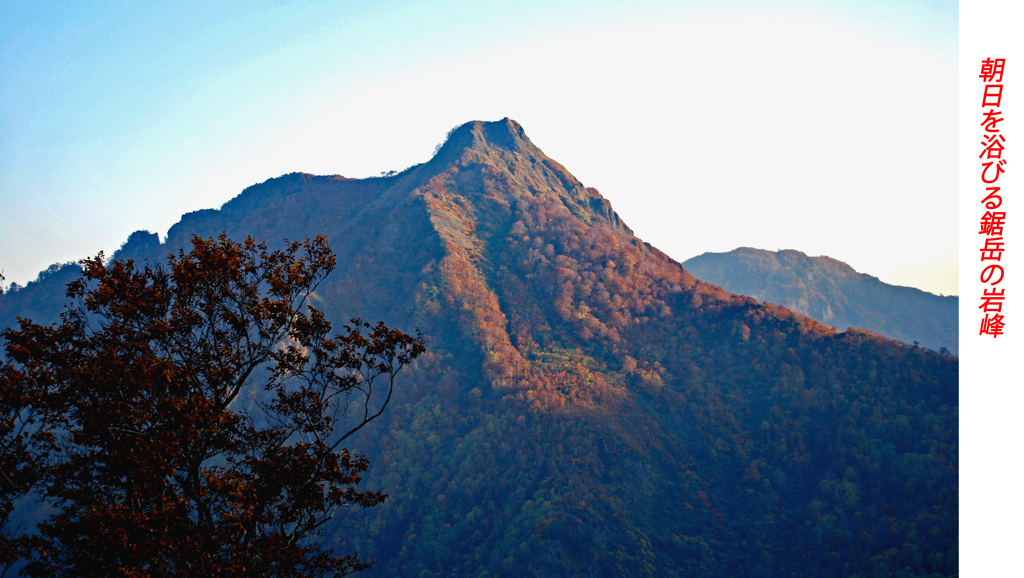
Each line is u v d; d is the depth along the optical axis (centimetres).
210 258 1727
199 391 1692
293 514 1692
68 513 1520
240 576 1473
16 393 1532
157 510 1552
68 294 1717
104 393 1559
